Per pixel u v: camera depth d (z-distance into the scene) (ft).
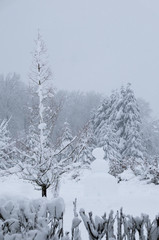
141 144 137.59
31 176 36.22
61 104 41.42
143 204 33.01
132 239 9.41
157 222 9.38
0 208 9.65
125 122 142.20
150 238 9.27
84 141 38.04
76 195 43.62
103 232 9.30
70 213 26.58
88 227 9.16
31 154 38.32
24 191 45.34
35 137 38.19
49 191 46.93
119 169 72.43
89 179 43.16
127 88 148.36
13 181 55.83
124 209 29.81
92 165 45.57
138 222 9.43
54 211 9.60
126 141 139.13
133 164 69.72
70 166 36.68
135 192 49.34
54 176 36.47
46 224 9.44
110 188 42.83
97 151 46.60
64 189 52.70
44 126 37.04
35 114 39.58
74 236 9.28
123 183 59.88
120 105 149.18
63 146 37.55
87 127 38.73
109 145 126.21
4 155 37.09
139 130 140.77
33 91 40.63
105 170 45.09
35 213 9.48
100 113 159.02
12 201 9.96
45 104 40.63
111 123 145.18
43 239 9.14
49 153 36.76
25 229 9.36
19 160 36.40
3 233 9.41
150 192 47.93
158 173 56.34
